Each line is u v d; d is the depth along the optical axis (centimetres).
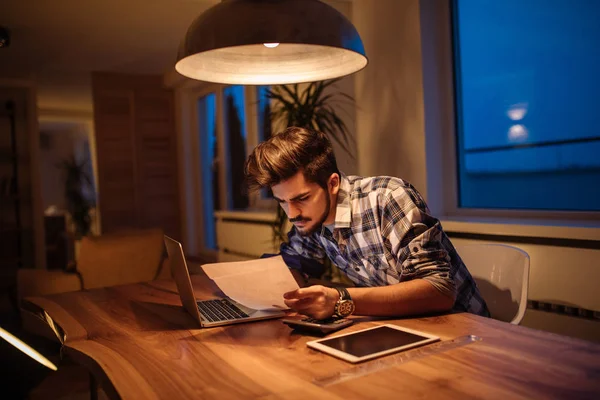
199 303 158
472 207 264
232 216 437
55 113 779
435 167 269
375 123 301
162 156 574
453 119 269
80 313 157
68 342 123
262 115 438
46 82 583
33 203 546
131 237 333
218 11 115
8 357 318
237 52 150
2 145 542
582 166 213
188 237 574
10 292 352
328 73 152
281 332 119
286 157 129
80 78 568
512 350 96
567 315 192
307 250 175
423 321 120
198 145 569
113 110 552
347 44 117
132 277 323
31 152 549
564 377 82
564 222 206
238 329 125
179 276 137
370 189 142
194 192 577
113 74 550
